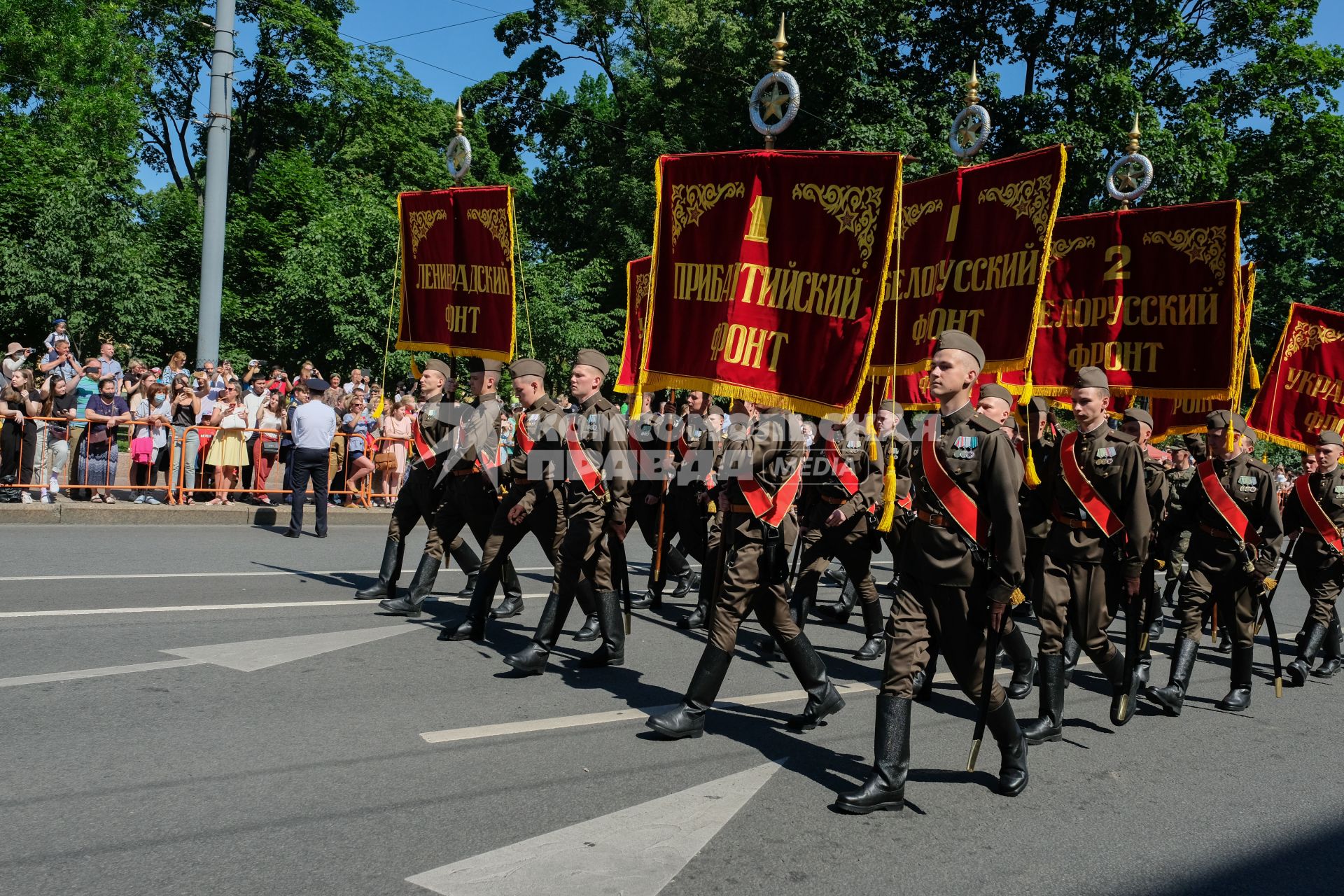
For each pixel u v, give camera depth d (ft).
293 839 11.57
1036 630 29.58
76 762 13.52
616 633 20.70
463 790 13.37
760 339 17.03
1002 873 11.84
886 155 16.22
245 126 126.00
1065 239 26.09
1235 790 15.51
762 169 17.37
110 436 39.63
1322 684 24.49
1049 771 15.94
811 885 11.22
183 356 48.78
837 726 17.54
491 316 25.12
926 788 14.71
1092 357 25.68
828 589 34.53
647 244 98.78
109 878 10.40
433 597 27.20
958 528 13.66
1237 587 20.86
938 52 85.71
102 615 22.13
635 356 34.55
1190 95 87.97
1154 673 24.77
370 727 15.74
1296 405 31.01
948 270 22.22
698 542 27.84
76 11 105.19
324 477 38.75
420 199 26.94
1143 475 17.57
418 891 10.50
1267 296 103.35
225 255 103.24
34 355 79.25
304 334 79.77
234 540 35.86
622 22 108.47
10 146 90.94
